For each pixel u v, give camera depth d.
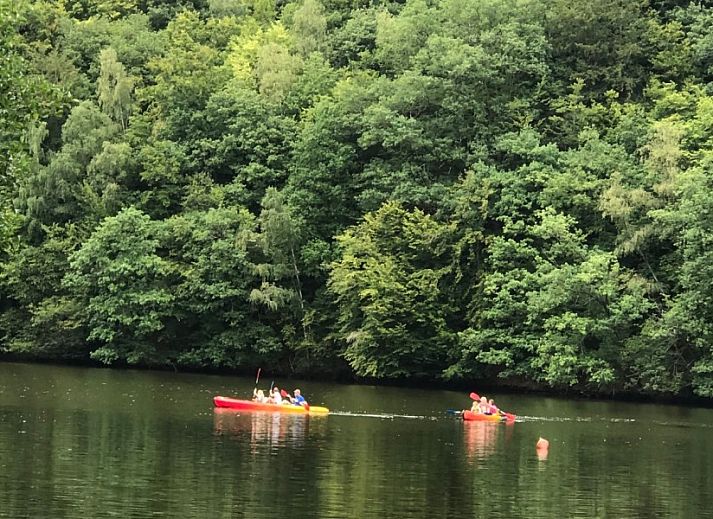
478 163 60.12
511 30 66.56
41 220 65.31
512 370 55.72
